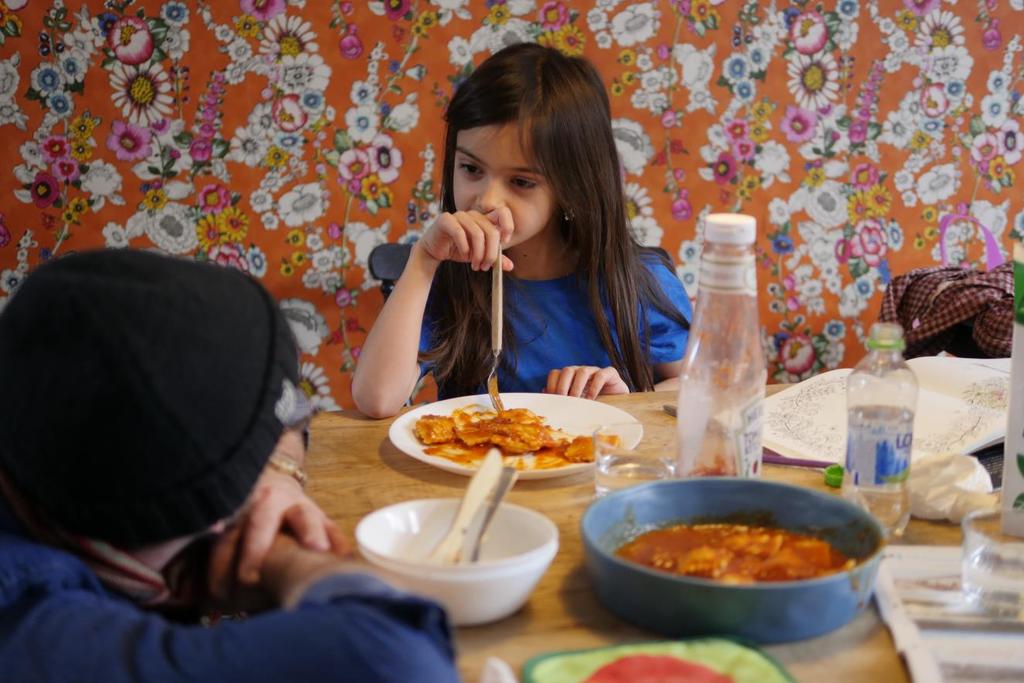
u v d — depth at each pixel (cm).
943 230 257
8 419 62
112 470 61
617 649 68
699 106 277
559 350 172
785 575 73
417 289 142
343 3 249
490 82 152
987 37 295
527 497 101
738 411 91
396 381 133
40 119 242
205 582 76
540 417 128
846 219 296
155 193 250
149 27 241
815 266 296
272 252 259
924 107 295
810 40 281
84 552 68
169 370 61
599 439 104
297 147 254
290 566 71
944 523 93
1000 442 114
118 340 60
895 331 91
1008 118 303
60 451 61
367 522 80
